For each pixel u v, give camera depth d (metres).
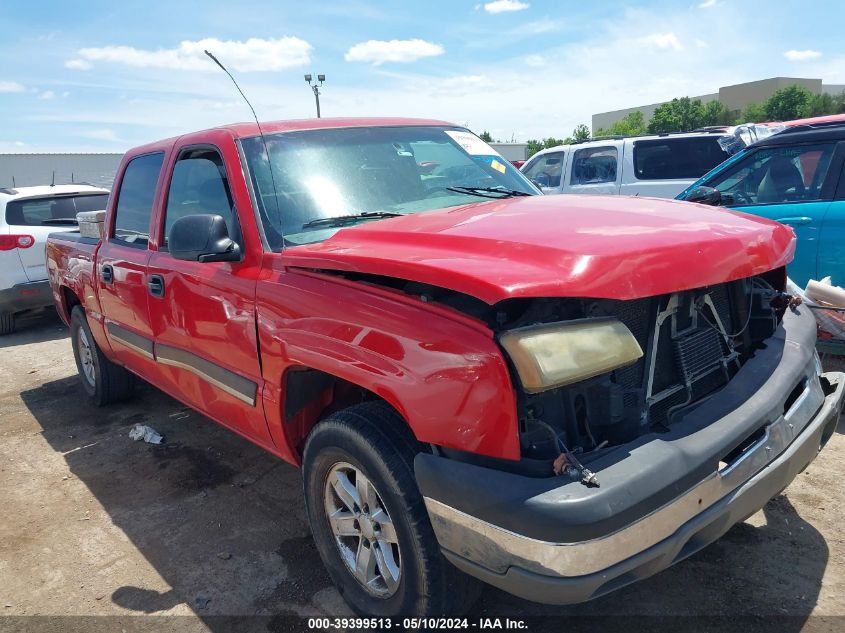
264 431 3.11
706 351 2.60
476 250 2.27
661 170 9.24
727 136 8.50
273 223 3.07
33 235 8.46
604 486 1.94
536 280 1.96
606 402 2.16
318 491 2.78
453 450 2.15
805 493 3.44
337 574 2.81
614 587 2.01
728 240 2.42
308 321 2.63
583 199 3.14
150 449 4.71
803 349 2.77
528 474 2.02
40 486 4.25
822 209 5.34
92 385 5.66
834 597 2.67
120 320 4.47
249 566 3.24
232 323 3.10
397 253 2.38
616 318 2.14
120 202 4.58
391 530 2.47
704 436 2.21
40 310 8.76
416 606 2.38
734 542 3.08
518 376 1.97
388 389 2.28
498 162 4.07
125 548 3.47
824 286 4.56
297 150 3.38
